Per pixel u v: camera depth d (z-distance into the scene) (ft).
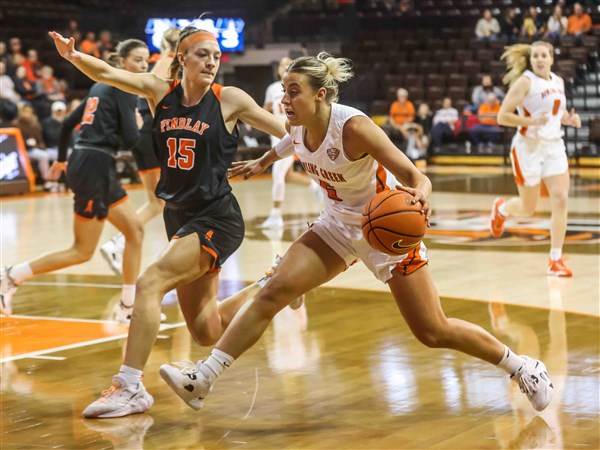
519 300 25.59
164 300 26.55
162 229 41.04
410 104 70.74
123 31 81.92
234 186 60.59
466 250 34.14
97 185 22.99
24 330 23.09
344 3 84.23
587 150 67.67
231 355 15.56
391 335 21.91
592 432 14.97
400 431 15.25
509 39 75.51
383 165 14.55
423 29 80.84
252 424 15.83
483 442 14.60
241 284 28.48
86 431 15.53
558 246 29.25
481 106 70.08
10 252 34.71
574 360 19.39
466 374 18.53
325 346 20.97
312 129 14.94
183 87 17.04
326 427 15.56
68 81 72.74
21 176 56.13
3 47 65.00
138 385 16.51
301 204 49.85
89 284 29.12
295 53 77.92
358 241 15.46
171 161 16.90
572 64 70.49
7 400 17.37
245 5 83.25
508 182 58.29
